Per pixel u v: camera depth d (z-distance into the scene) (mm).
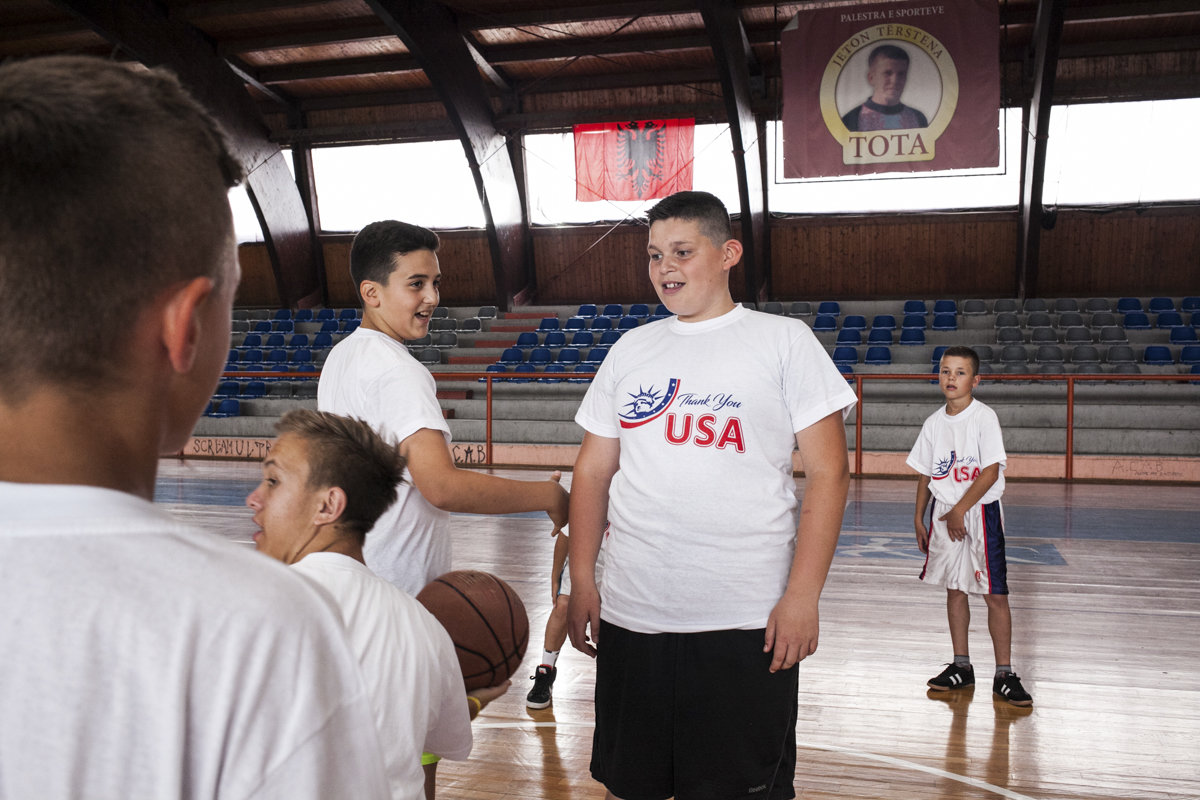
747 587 1791
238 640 444
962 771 2830
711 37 11625
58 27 12945
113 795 416
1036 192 13117
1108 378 9734
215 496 8477
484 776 2803
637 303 16000
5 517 438
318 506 1221
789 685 1817
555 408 12203
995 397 11703
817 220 14789
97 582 430
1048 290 14633
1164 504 8156
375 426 1773
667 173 14070
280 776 449
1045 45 11586
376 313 1939
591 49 13555
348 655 509
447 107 13133
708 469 1808
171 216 478
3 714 413
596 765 1923
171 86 519
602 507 2031
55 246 449
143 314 483
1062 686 3594
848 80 11844
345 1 12391
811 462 1819
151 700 424
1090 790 2705
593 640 1977
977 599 4883
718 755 1781
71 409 473
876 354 12633
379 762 521
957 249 14641
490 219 14664
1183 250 13922
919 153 11742
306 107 15555
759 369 1836
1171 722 3234
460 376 12234
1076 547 6250
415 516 1786
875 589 5105
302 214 16297
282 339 15203
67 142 446
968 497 3410
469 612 1561
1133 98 12875
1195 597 4949
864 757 2932
